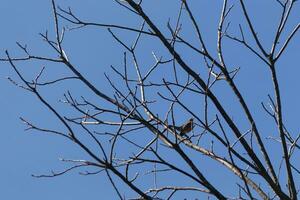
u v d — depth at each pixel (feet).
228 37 41.42
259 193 40.50
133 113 41.19
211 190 38.58
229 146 38.68
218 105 41.45
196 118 40.83
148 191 41.39
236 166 38.50
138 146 40.50
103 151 36.94
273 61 40.16
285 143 40.06
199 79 41.19
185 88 40.83
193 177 38.78
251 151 40.63
